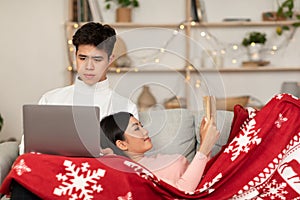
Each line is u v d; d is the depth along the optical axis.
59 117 2.27
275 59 5.02
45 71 4.99
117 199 2.33
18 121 5.01
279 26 4.97
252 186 2.46
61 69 4.98
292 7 4.84
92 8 4.86
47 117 2.28
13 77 4.98
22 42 4.97
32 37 4.96
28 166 2.31
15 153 2.94
